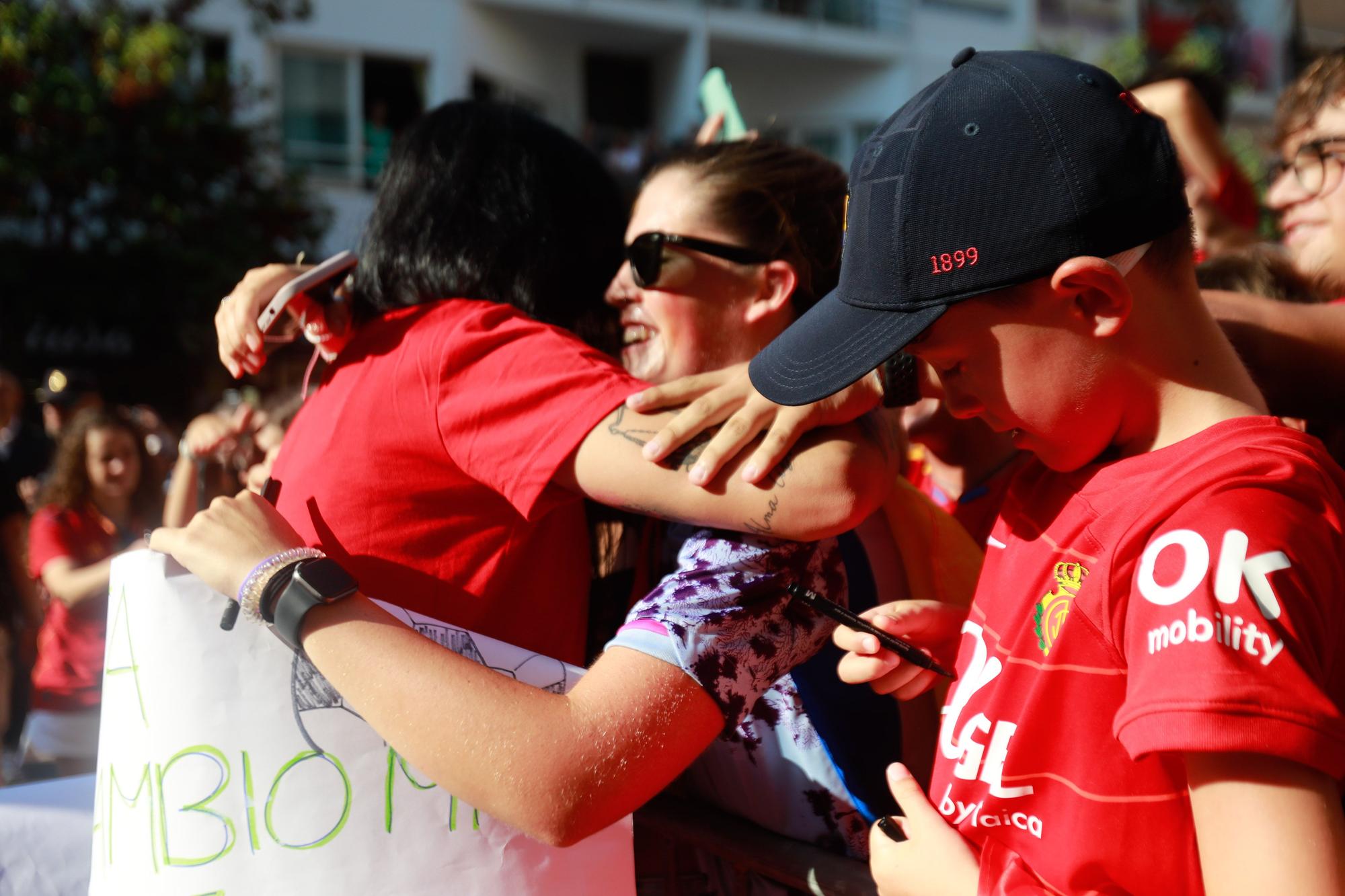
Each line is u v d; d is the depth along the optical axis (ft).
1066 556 3.09
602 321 4.93
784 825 4.27
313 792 3.68
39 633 14.16
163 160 36.47
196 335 37.47
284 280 4.52
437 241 4.38
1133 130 2.98
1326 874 2.34
